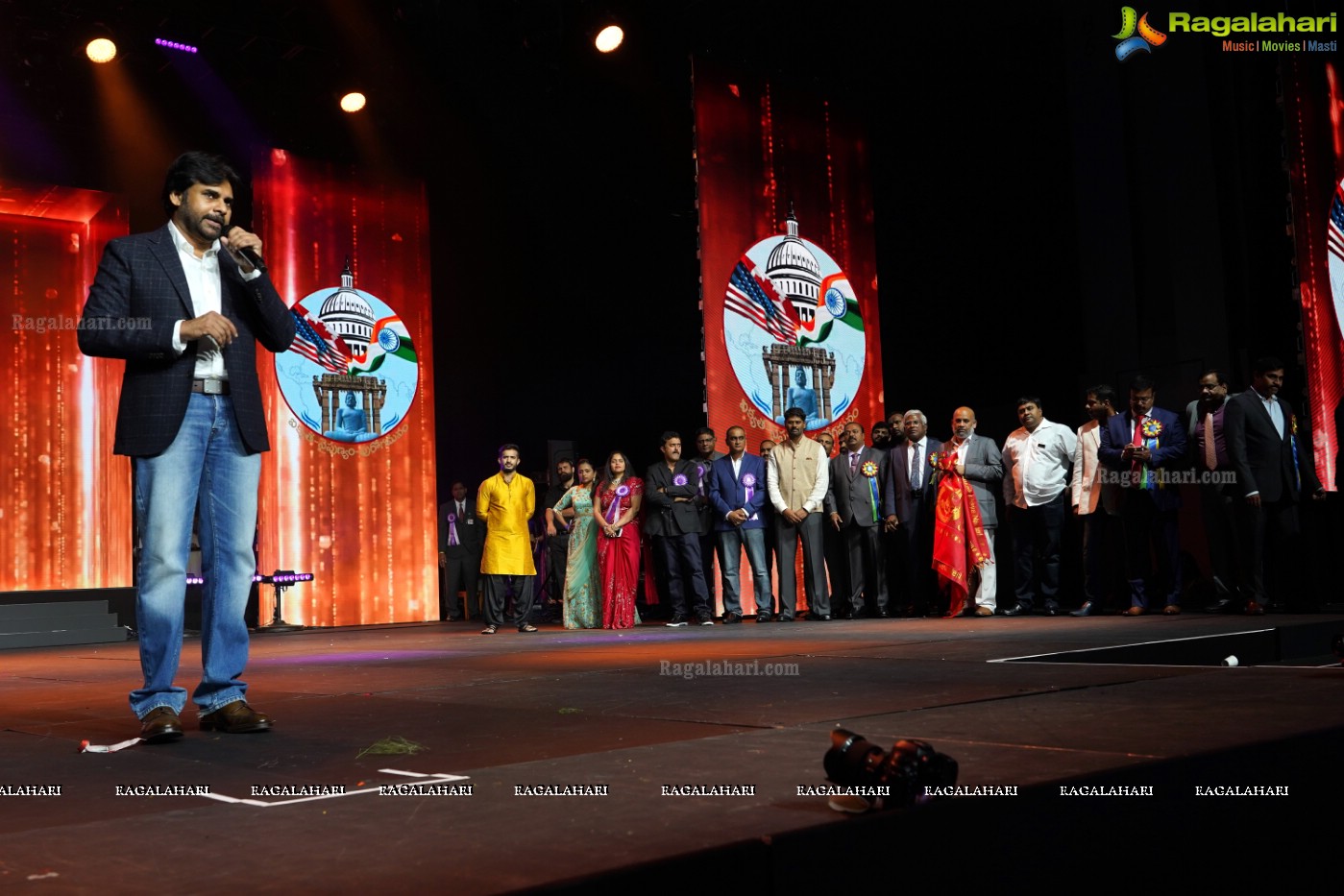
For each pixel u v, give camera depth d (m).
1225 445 6.68
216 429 2.64
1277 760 1.84
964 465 7.70
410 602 11.34
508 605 10.58
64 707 3.23
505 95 11.33
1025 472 7.51
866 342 9.98
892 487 8.09
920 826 1.38
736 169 9.41
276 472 10.75
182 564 2.55
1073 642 4.55
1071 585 8.77
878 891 1.35
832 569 8.55
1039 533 7.51
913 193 11.60
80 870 1.25
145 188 11.38
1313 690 2.54
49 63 10.09
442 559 12.46
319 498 10.94
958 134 11.15
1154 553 8.30
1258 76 8.92
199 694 2.57
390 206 11.64
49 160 10.91
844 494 8.30
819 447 8.38
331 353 11.13
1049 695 2.63
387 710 2.85
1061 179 10.32
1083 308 9.59
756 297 9.36
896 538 8.26
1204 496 6.99
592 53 10.71
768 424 9.28
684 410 12.26
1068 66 9.70
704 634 6.54
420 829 1.40
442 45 10.61
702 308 9.07
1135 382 7.09
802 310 9.61
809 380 9.57
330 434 11.05
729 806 1.48
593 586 8.31
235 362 2.69
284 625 10.39
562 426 13.16
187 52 10.16
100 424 12.27
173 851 1.32
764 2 10.23
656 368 12.40
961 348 11.22
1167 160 9.05
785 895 1.29
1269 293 8.80
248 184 11.23
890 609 8.33
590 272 12.72
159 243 2.63
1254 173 8.84
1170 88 9.04
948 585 7.97
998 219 10.84
